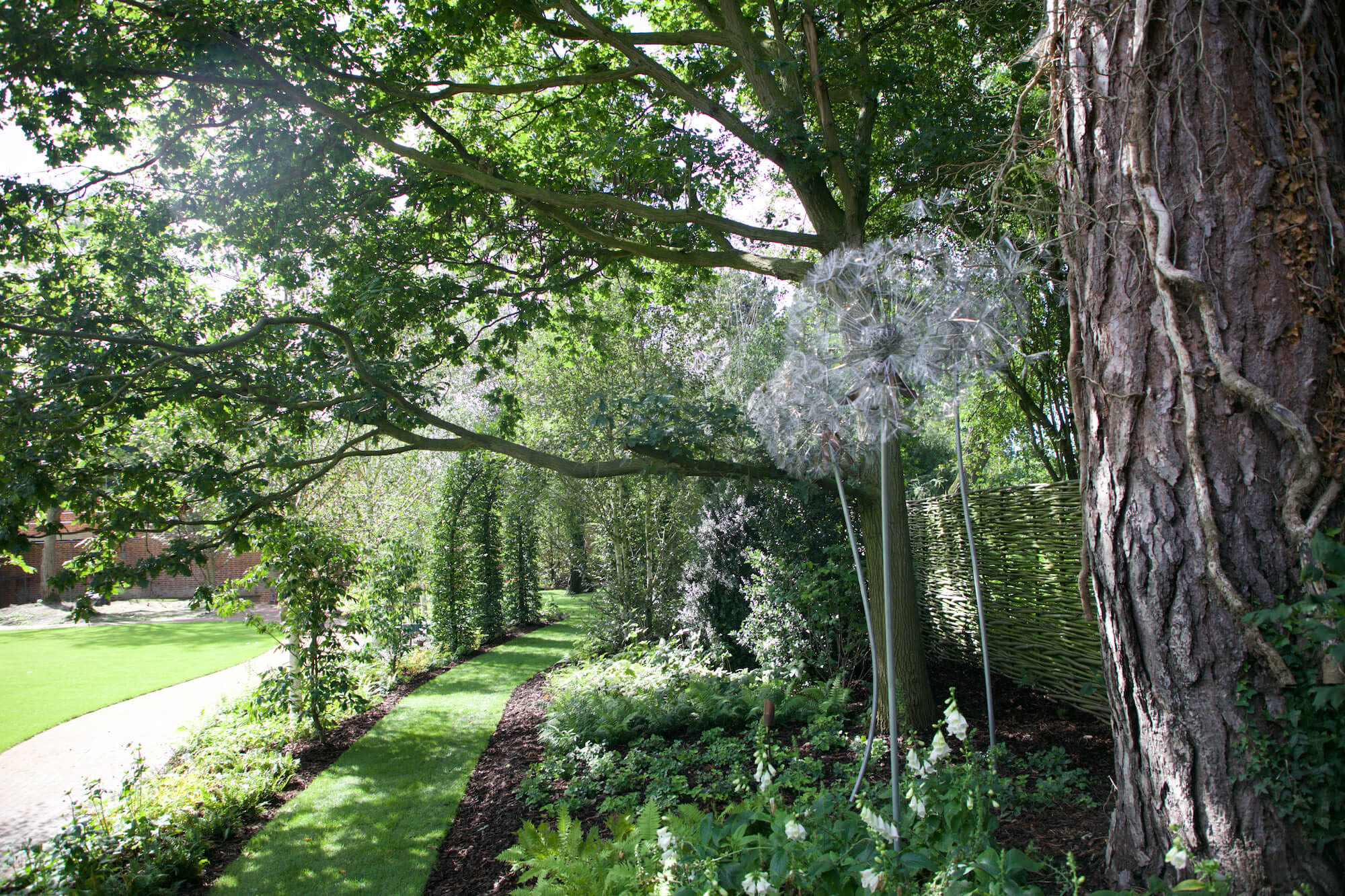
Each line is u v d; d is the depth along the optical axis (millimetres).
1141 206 2420
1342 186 2271
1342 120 2334
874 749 4637
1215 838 2234
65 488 4922
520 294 7367
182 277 6426
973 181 4656
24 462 4469
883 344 2686
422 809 5113
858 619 6828
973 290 2766
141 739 7180
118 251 5770
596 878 2775
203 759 5777
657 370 11172
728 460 6094
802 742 5344
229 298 6391
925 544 8188
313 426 6211
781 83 6355
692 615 8930
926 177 5785
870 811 2391
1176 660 2332
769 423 3518
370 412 5477
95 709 8406
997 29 5789
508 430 7156
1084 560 2768
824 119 5836
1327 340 2209
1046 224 3354
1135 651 2467
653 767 5117
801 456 3828
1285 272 2238
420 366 6074
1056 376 7121
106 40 5145
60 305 5277
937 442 11406
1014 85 6180
